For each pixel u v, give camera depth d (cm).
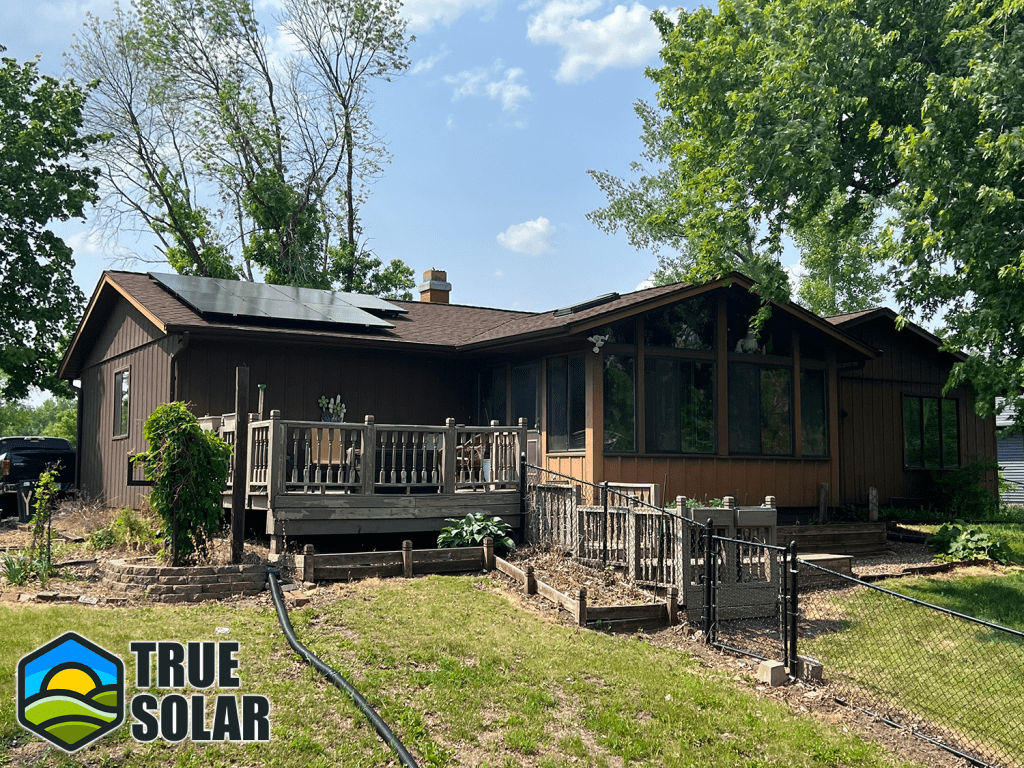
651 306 1464
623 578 1094
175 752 588
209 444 1059
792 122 1406
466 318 2092
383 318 1909
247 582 1003
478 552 1152
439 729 661
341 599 969
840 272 3234
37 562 1055
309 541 1248
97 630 812
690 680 810
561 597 1002
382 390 1705
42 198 2620
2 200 2523
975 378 1209
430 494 1248
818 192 1497
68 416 4466
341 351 1666
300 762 586
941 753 702
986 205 1077
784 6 1498
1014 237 1102
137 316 1756
